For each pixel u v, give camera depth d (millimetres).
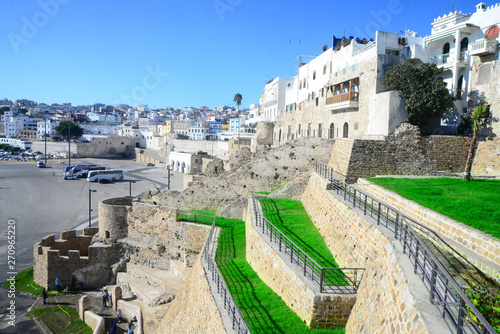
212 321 13711
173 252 29359
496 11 27266
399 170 25047
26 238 38875
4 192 61406
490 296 8711
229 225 28531
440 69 29016
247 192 32406
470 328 7371
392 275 10086
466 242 11875
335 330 11773
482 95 27234
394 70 28047
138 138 140250
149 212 30844
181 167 89000
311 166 31062
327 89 39312
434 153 25781
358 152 24641
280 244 16188
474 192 18047
